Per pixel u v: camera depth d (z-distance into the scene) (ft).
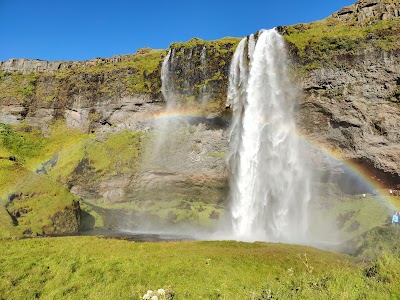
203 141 205.67
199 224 183.83
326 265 76.64
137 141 227.81
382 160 159.94
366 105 161.68
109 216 196.03
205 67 204.74
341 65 165.89
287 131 177.88
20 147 253.24
